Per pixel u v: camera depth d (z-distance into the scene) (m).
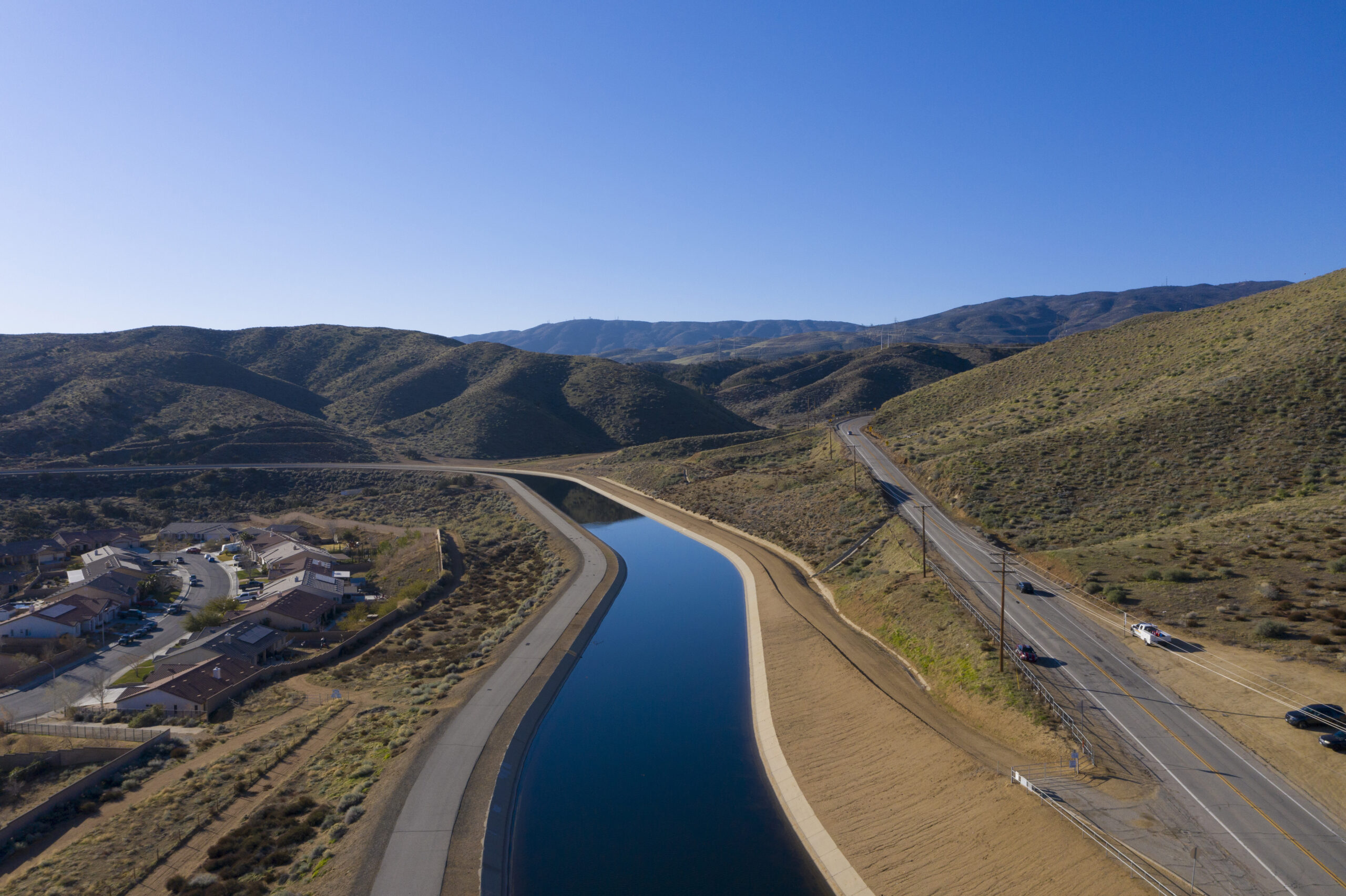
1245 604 38.91
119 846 30.77
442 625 63.81
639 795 35.50
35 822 33.66
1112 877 23.16
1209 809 25.42
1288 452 57.31
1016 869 25.17
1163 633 37.62
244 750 39.59
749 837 31.91
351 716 44.25
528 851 31.03
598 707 45.84
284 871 27.98
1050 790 27.91
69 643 58.75
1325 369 66.06
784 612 57.38
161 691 46.81
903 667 44.06
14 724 43.84
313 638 59.78
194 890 26.75
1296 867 22.36
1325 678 31.06
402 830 30.70
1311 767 26.69
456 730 40.47
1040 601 45.31
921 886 26.34
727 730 42.41
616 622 62.34
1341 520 45.56
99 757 40.56
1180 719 31.11
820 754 37.19
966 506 66.94
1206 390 72.50
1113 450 67.94
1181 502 56.34
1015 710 34.25
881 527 68.56
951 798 30.14
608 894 28.12
